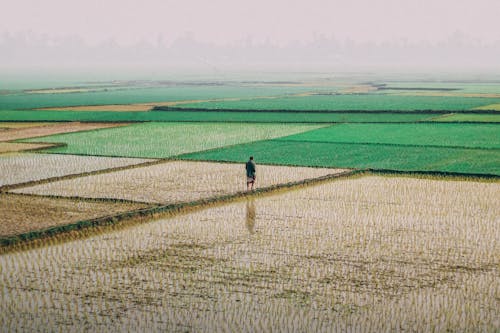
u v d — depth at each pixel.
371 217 24.44
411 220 23.95
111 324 14.81
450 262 19.00
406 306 15.77
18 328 14.60
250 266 18.70
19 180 31.11
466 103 75.19
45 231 21.48
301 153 39.88
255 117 62.69
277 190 29.33
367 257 19.50
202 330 14.51
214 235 21.92
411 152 40.09
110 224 23.19
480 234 22.02
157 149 41.88
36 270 18.31
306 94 98.25
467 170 33.47
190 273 18.09
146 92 107.00
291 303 15.99
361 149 41.47
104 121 58.12
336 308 15.68
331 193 28.83
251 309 15.65
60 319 15.07
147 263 18.94
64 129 53.19
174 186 29.92
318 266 18.70
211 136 48.62
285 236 21.78
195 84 137.38
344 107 71.38
